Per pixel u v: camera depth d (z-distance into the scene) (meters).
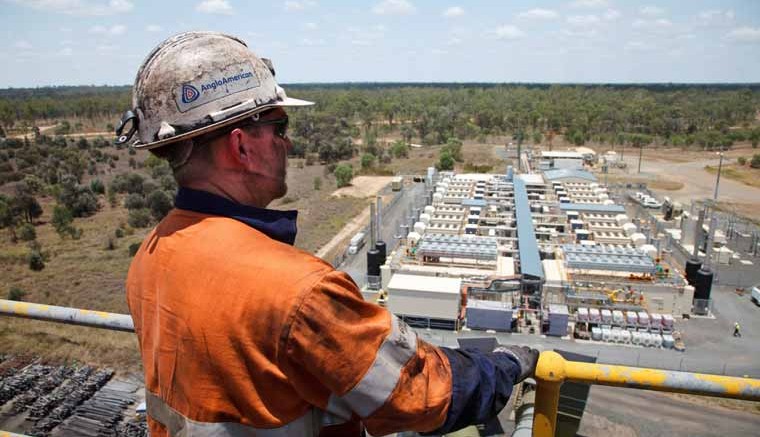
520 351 1.76
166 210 42.31
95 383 18.38
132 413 17.11
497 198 43.16
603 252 28.55
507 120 107.38
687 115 112.31
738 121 116.25
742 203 50.59
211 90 1.50
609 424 16.81
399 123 117.25
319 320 1.26
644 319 24.11
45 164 59.78
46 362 19.98
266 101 1.58
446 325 24.66
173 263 1.44
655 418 17.16
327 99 139.38
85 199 44.97
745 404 17.91
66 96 190.38
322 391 1.36
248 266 1.34
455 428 1.43
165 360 1.41
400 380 1.30
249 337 1.29
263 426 1.34
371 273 30.08
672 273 27.50
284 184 1.70
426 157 74.19
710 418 17.16
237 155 1.55
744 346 23.48
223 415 1.35
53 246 35.94
